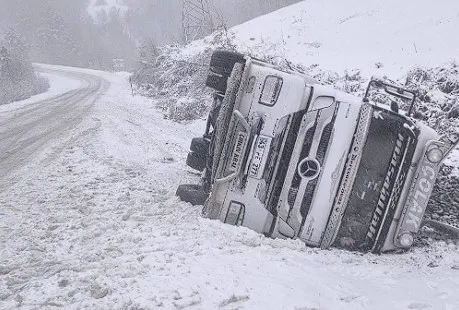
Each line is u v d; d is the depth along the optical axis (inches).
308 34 973.2
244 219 228.8
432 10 831.7
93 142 463.2
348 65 687.7
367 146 225.3
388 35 793.6
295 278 175.9
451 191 296.8
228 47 892.0
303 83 226.5
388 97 475.2
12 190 294.4
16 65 1418.6
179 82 968.3
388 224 222.1
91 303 150.9
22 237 215.0
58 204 267.7
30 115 694.5
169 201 273.0
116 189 301.0
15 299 156.6
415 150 220.5
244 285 165.3
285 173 226.1
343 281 180.5
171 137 545.0
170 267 178.9
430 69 501.0
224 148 226.2
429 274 196.2
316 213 225.1
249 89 228.1
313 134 225.0
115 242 210.4
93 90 1305.4
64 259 191.2
